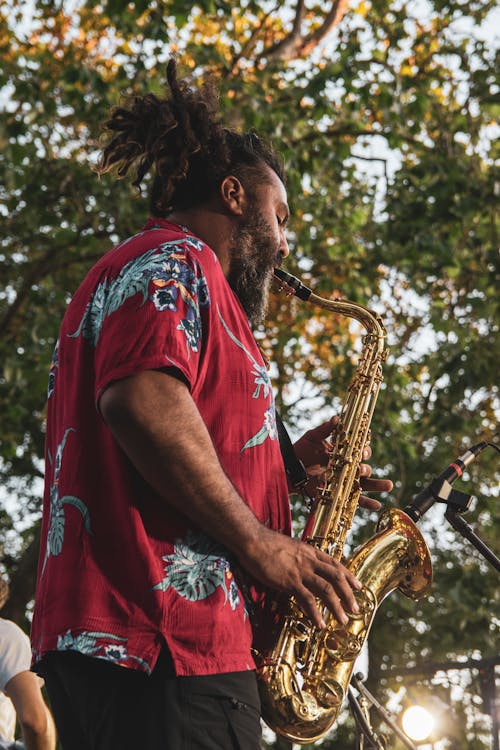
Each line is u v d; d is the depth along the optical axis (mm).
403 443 11312
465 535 3090
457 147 11742
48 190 11016
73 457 1934
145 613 1809
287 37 11312
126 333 1841
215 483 1812
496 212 11320
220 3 10367
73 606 1818
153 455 1778
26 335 10539
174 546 1865
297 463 2682
